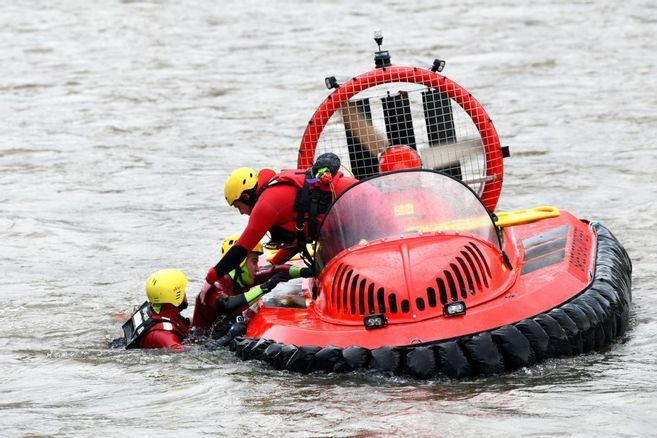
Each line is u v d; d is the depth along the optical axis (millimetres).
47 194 57875
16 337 36406
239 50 104188
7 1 141750
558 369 28703
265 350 30250
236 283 34719
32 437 26734
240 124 73750
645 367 29125
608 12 114875
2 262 46344
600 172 57406
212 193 57094
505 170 59094
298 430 26094
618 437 24891
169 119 76125
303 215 32344
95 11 132375
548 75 85938
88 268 45250
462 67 90750
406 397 27391
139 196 57000
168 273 34281
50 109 80625
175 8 133125
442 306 28875
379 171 35312
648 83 81000
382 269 29578
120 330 37125
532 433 25172
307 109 77688
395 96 37188
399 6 127125
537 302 29594
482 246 30766
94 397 29672
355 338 28922
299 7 130125
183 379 30484
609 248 35062
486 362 27969
